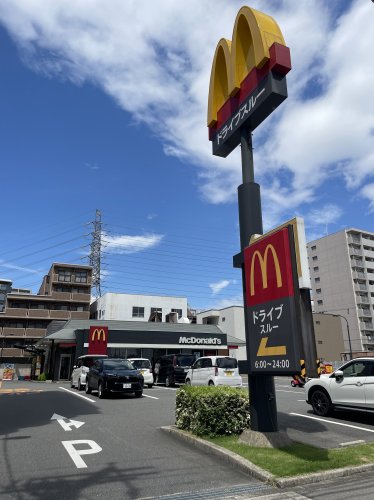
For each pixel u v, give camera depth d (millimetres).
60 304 58031
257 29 7047
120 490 4711
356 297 73000
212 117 8617
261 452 5836
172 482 4980
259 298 6109
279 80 6832
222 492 4633
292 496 4465
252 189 7242
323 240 79250
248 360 6250
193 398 7355
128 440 7277
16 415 10461
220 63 8820
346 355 60875
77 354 30469
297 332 5367
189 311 65438
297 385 19984
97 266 63781
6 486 4852
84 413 10758
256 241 6352
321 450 6000
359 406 9188
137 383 15203
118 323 35062
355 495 4461
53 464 5762
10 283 72062
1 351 53719
